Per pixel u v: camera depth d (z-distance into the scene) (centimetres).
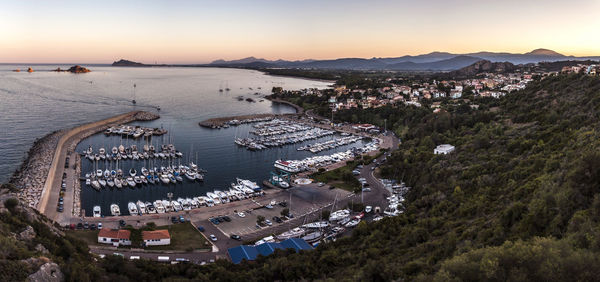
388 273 6284
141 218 12169
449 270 4966
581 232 4906
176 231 11212
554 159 8662
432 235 8012
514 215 6581
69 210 12531
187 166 19088
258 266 8481
